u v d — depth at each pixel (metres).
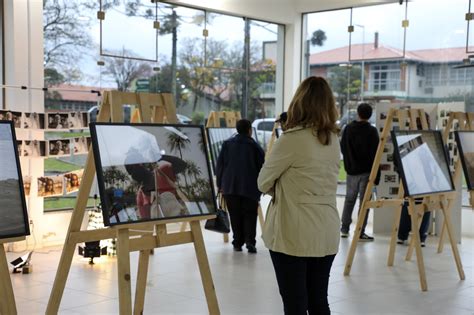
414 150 5.18
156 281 4.98
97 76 7.23
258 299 4.46
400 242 6.86
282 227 2.67
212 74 8.67
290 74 9.57
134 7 7.58
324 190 2.70
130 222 3.04
